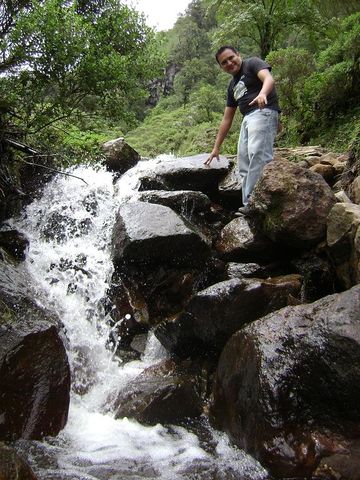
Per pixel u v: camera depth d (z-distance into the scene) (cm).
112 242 427
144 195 488
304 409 234
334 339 230
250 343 266
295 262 382
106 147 638
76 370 337
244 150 456
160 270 414
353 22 888
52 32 406
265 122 434
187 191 477
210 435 275
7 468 191
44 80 438
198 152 1493
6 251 404
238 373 267
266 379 241
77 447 257
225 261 415
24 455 239
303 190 375
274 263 398
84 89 466
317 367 233
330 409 230
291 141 881
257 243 399
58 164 558
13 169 488
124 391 307
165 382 307
